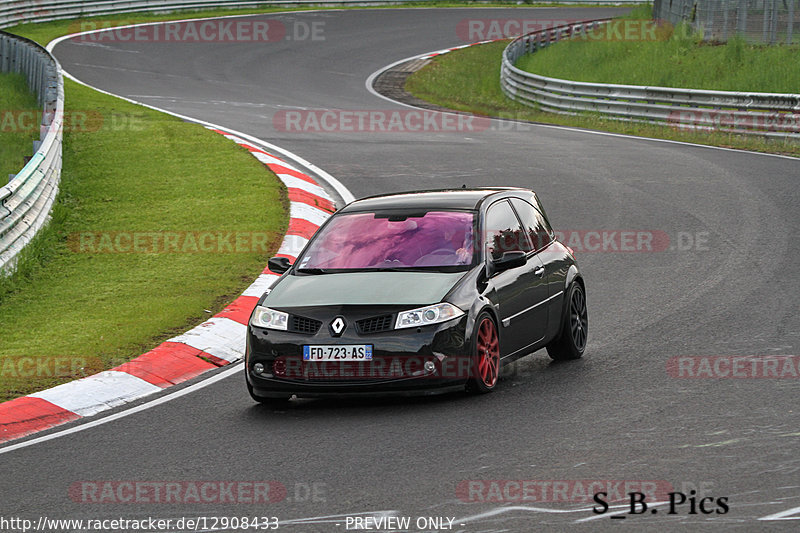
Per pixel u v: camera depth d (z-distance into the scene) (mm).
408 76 138750
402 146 80812
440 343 27672
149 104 101500
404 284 29031
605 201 59812
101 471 24266
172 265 48469
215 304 41531
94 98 98625
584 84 105875
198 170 68500
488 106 121062
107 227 56562
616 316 38375
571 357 33438
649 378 29781
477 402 28266
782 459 22156
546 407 27312
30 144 78312
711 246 48844
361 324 27906
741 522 18891
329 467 23328
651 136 89562
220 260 48719
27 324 40531
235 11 183625
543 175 67875
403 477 22297
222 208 58844
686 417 25688
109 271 48312
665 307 39000
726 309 37969
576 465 22469
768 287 40875
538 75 122312
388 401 29328
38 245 51406
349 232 32094
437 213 32000
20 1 157750
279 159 72812
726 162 72438
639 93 98750
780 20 123188
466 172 68938
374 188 63969
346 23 181375
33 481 23828
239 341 37344
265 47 154875
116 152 74125
